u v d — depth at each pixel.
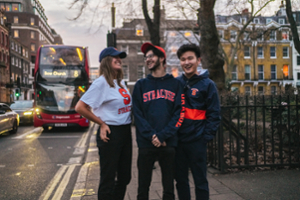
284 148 5.25
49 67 12.15
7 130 10.45
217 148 4.68
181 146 2.78
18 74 53.16
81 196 3.51
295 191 3.35
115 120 2.64
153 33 10.50
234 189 3.47
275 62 38.03
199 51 2.85
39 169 5.26
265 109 4.66
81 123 12.09
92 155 6.60
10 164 5.70
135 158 5.72
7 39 45.03
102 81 2.64
